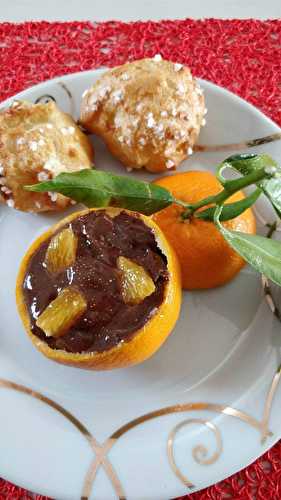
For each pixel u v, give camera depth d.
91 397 0.24
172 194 0.25
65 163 0.27
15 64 0.30
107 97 0.27
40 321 0.22
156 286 0.22
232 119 0.28
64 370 0.25
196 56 0.31
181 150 0.27
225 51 0.31
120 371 0.25
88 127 0.28
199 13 0.32
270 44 0.31
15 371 0.25
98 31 0.31
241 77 0.30
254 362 0.25
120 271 0.22
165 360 0.25
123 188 0.23
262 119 0.28
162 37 0.31
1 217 0.27
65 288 0.22
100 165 0.28
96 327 0.22
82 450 0.23
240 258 0.25
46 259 0.23
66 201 0.27
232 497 0.23
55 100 0.29
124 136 0.27
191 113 0.27
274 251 0.21
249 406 0.24
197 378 0.25
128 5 0.33
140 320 0.22
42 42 0.31
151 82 0.27
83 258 0.22
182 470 0.23
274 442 0.23
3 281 0.26
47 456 0.23
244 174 0.22
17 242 0.27
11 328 0.26
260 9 0.32
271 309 0.25
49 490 0.23
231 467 0.23
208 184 0.25
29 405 0.24
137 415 0.24
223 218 0.23
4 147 0.26
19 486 0.23
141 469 0.23
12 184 0.26
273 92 0.30
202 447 0.23
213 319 0.25
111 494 0.22
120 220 0.23
